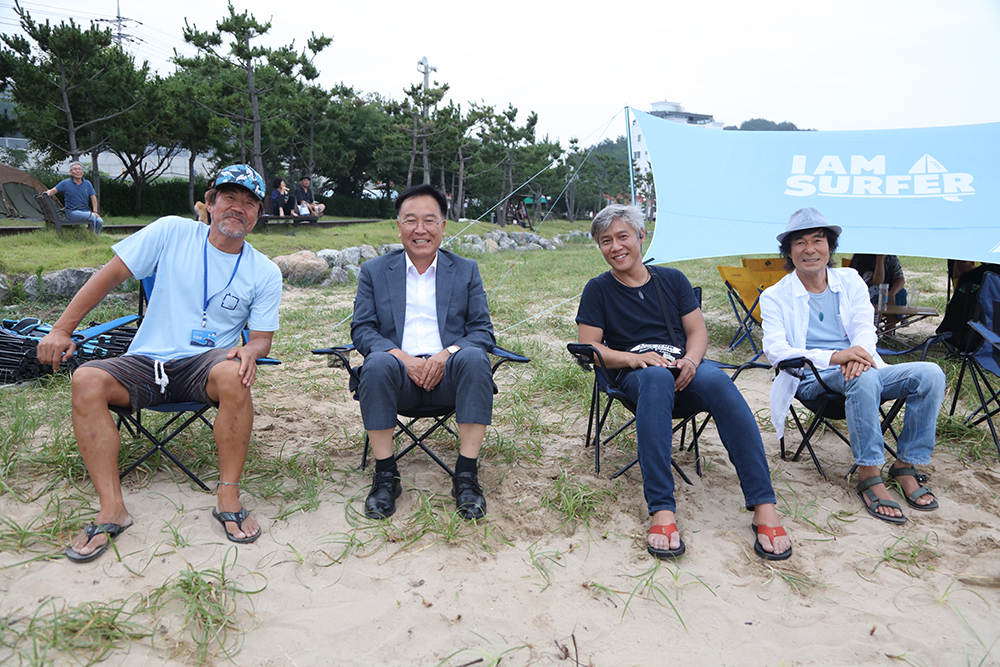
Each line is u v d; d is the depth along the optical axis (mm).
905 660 1825
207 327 2598
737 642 1894
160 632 1837
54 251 7902
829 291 3070
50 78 18562
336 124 31328
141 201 24250
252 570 2154
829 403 2889
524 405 3969
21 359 3850
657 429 2422
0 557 2141
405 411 2740
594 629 1931
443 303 2820
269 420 3594
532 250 20000
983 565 2285
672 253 5062
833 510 2689
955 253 4438
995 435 3064
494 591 2094
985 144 5512
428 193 2764
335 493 2727
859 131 6062
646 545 2387
